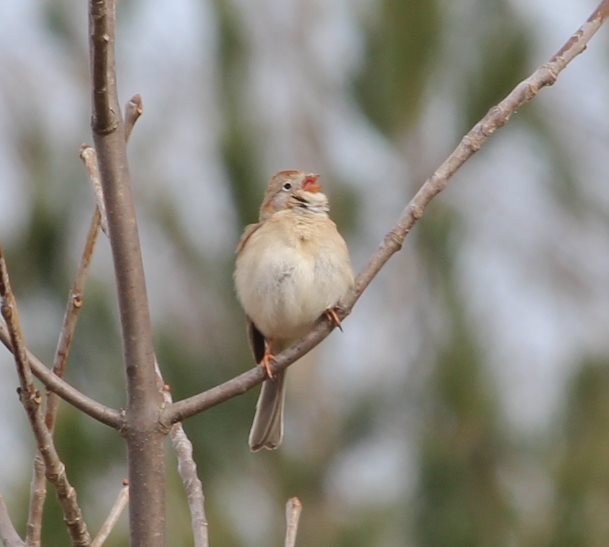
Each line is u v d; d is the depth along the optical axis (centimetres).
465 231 1325
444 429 1238
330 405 1357
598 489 1180
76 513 551
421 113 1321
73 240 1240
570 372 1245
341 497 1316
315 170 1393
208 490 1260
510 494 1204
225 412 1273
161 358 1266
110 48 550
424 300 1312
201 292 1319
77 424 1116
